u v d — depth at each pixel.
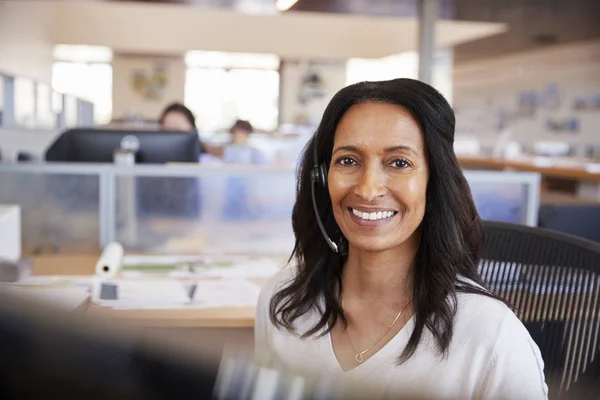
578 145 9.48
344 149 0.98
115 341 0.21
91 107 9.06
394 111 0.97
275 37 10.89
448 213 0.98
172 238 2.28
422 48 5.68
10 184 2.20
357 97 0.99
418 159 0.97
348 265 1.05
